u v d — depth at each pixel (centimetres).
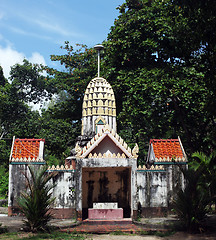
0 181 3156
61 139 3142
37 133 3131
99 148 1661
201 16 1498
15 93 3784
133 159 1617
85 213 1778
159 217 1695
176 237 1263
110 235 1338
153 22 2391
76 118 3412
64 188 1670
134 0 2869
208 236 1245
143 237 1292
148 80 2192
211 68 1521
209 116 1510
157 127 2439
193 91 2086
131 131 3025
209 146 2277
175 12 2284
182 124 2306
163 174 1758
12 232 1342
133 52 2472
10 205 1680
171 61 2419
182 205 1364
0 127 3647
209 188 1520
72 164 1827
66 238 1238
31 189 1390
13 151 1775
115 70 2591
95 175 1845
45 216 1393
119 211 1606
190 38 1661
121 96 2622
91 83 1998
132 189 1597
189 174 1391
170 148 1912
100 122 1836
